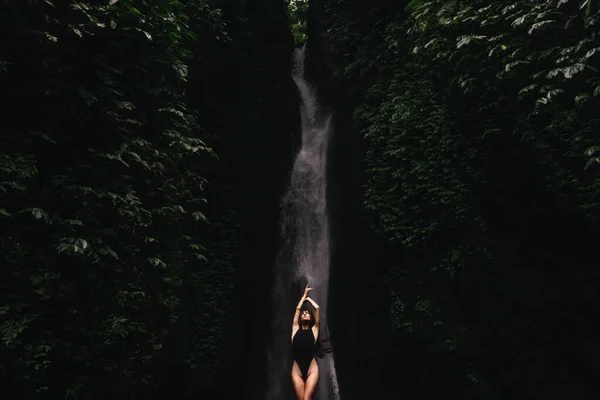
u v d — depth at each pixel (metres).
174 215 7.47
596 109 5.60
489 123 7.21
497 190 7.39
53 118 5.46
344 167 13.20
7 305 4.68
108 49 6.24
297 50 17.02
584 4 5.10
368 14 12.09
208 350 9.66
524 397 7.68
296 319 5.65
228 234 11.39
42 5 5.18
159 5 7.02
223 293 10.48
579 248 6.42
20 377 4.66
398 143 9.55
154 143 7.10
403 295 9.84
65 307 5.35
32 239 5.10
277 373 13.52
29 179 5.10
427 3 8.07
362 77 11.74
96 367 5.73
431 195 8.75
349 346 12.53
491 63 6.86
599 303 6.30
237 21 12.25
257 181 13.57
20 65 5.22
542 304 7.05
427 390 10.48
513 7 6.16
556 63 5.80
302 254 14.38
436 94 8.66
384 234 10.08
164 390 8.88
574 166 5.98
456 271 8.27
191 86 10.57
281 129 14.91
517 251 7.25
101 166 5.83
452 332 8.57
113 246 6.08
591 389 6.70
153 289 7.23
